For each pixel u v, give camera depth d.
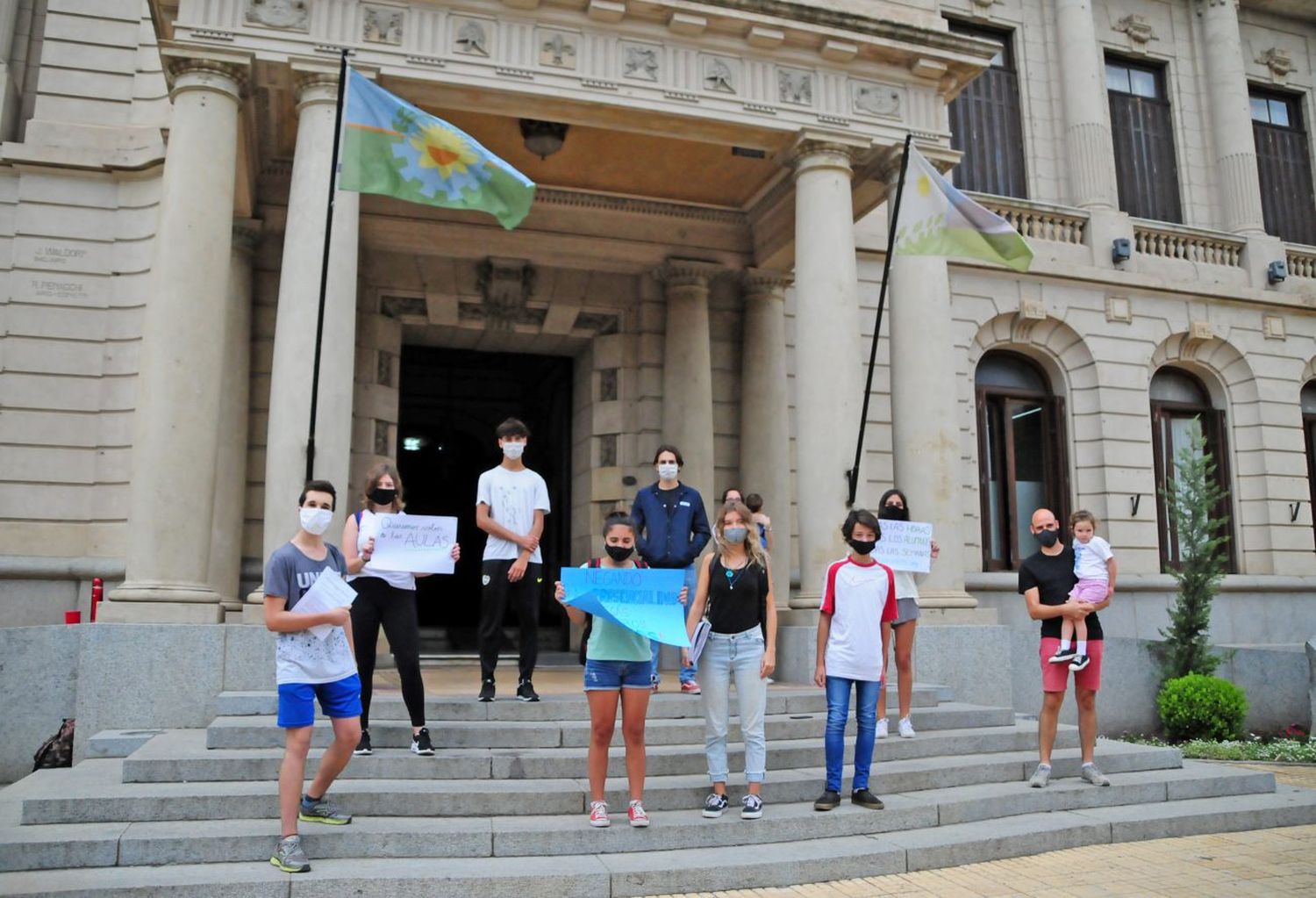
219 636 8.52
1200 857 6.80
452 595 17.62
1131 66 19.80
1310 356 19.12
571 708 7.98
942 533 11.31
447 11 10.32
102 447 12.75
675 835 6.26
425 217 13.77
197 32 9.48
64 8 13.66
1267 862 6.67
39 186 13.12
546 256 14.37
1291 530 18.30
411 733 7.35
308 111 9.74
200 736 7.77
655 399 14.63
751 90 11.27
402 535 7.09
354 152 8.93
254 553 12.29
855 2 12.03
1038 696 12.35
